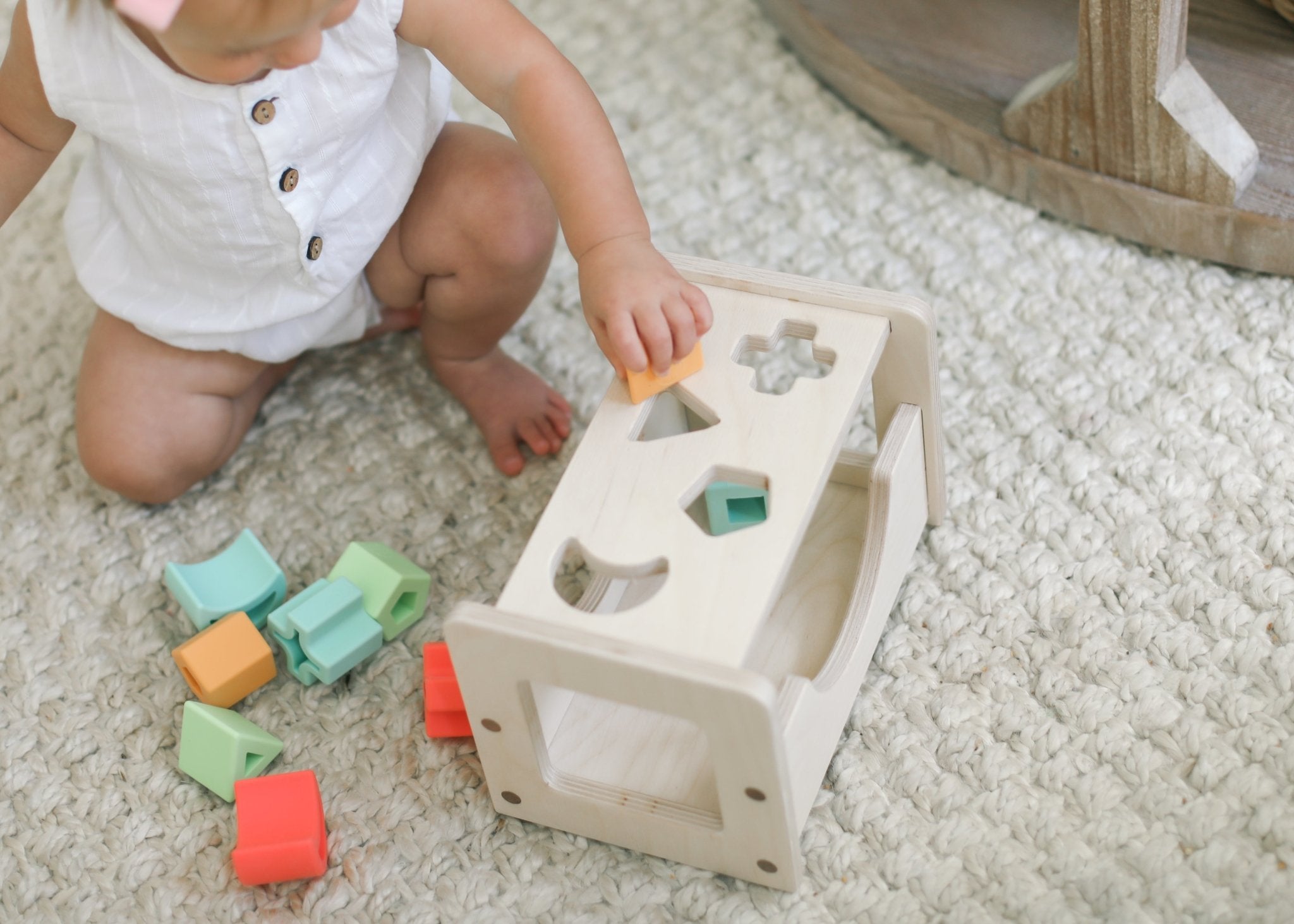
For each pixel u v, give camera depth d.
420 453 1.10
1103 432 1.03
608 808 0.81
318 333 1.03
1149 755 0.85
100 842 0.89
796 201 1.24
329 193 0.91
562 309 1.19
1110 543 0.97
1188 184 1.09
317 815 0.84
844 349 0.83
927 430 0.91
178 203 0.89
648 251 0.84
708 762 0.83
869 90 1.27
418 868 0.86
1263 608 0.91
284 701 0.95
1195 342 1.08
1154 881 0.79
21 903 0.87
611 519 0.75
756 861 0.80
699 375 0.83
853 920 0.80
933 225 1.20
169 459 1.02
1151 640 0.90
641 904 0.83
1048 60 1.23
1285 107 1.14
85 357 1.03
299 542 1.04
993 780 0.85
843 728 0.88
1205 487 0.99
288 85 0.84
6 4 1.43
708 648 0.69
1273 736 0.84
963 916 0.79
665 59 1.38
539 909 0.83
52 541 1.05
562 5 1.43
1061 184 1.16
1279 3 1.19
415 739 0.92
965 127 1.20
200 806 0.90
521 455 1.08
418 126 0.96
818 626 0.91
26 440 1.12
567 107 0.88
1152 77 1.05
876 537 0.88
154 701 0.96
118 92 0.82
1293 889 0.77
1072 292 1.14
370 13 0.85
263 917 0.85
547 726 0.85
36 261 1.24
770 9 1.37
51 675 0.98
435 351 1.10
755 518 0.91
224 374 1.02
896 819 0.84
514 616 0.70
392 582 0.94
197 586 0.96
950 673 0.91
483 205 0.98
